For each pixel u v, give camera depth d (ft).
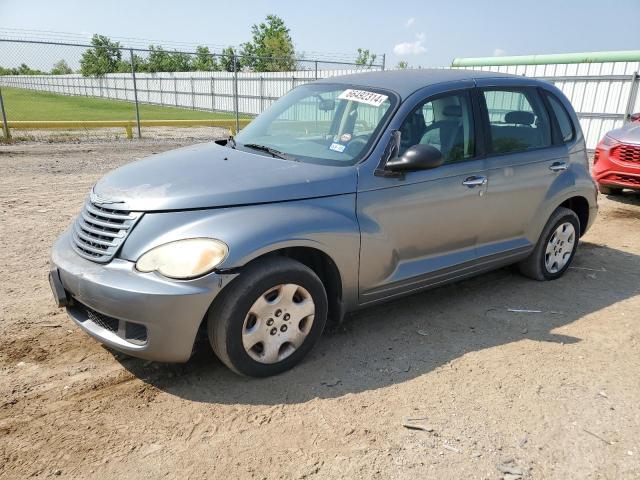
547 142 15.64
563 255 16.87
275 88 81.92
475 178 13.39
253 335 10.20
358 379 10.87
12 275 15.47
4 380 10.41
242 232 9.77
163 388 10.39
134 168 11.90
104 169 33.42
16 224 20.42
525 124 15.07
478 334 13.03
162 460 8.50
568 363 11.79
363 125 12.46
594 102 55.36
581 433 9.46
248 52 136.36
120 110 96.48
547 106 15.81
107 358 11.37
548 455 8.88
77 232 10.80
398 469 8.43
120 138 50.85
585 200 16.98
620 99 53.06
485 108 13.96
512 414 9.91
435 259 13.17
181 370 11.00
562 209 16.31
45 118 75.36
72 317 10.78
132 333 9.86
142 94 116.47
